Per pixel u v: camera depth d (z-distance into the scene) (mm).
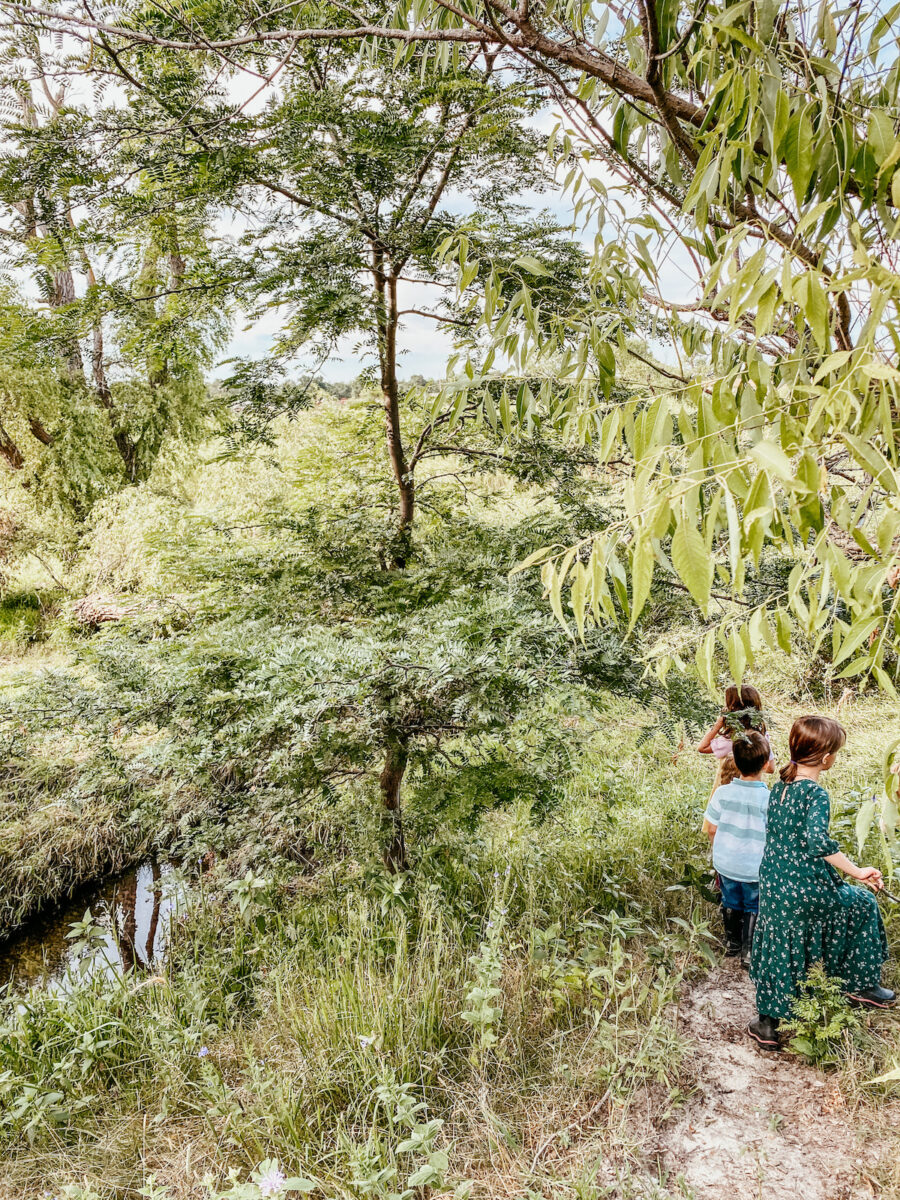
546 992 3186
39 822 6008
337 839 4887
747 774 3576
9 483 13203
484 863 4668
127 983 3799
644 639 3355
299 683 3137
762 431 1094
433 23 1954
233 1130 2664
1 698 3510
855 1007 3031
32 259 2699
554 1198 2314
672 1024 3137
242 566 4230
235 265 3250
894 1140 2453
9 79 1843
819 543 1044
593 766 5793
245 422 3855
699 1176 2430
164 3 1720
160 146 2600
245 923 4254
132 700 3406
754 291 1073
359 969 3404
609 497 3988
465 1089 2867
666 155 1623
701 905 4070
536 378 1871
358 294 3230
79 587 11328
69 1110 2979
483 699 2961
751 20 1303
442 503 4906
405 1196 2141
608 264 1687
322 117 2832
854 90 1330
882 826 1182
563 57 1489
